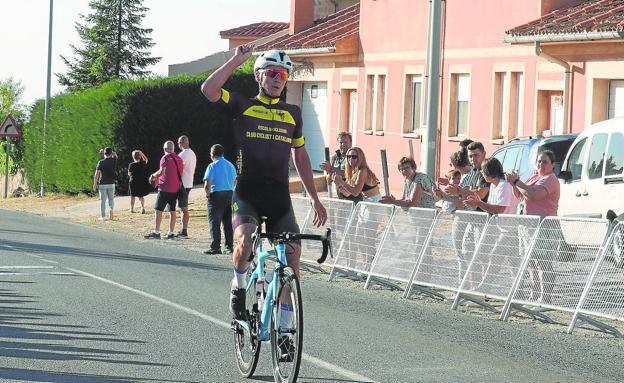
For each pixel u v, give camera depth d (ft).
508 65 98.53
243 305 30.68
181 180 87.56
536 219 44.60
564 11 93.09
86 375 31.55
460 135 107.04
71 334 38.42
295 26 155.53
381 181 121.70
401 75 117.80
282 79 29.91
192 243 82.74
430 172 69.05
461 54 106.11
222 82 29.50
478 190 52.49
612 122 63.41
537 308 46.32
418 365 33.63
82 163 148.87
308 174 31.19
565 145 70.79
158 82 144.36
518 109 98.17
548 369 33.60
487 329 41.91
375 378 31.58
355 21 141.59
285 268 28.86
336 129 133.08
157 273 58.85
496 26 100.63
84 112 147.84
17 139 185.68
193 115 145.89
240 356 31.89
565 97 88.94
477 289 47.52
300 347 27.63
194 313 43.68
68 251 71.87
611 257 40.93
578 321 43.16
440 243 50.34
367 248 56.75
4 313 43.14
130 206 125.90
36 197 160.04
